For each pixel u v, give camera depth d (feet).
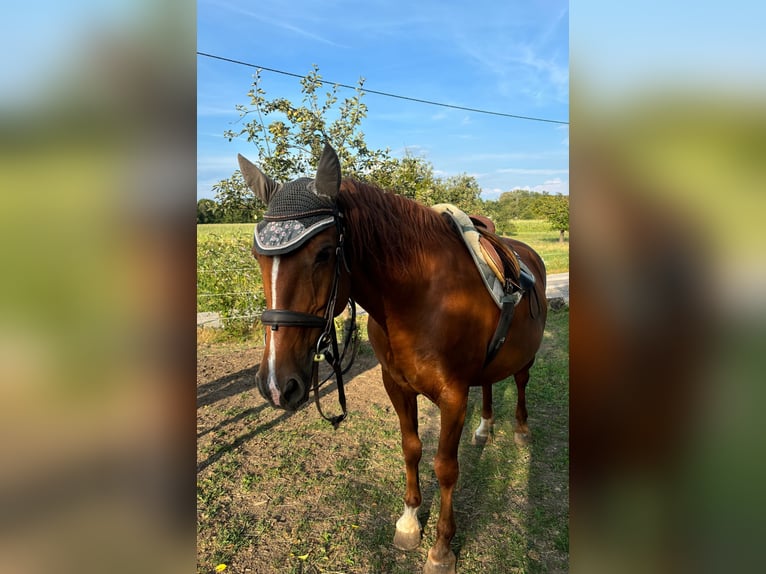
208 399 15.03
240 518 8.97
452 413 7.11
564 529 8.54
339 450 11.68
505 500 9.45
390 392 8.00
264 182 5.98
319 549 8.14
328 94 19.45
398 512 9.17
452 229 7.61
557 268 49.52
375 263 6.35
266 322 5.24
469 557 7.88
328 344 5.74
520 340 8.63
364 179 19.66
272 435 12.50
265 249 5.20
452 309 6.89
